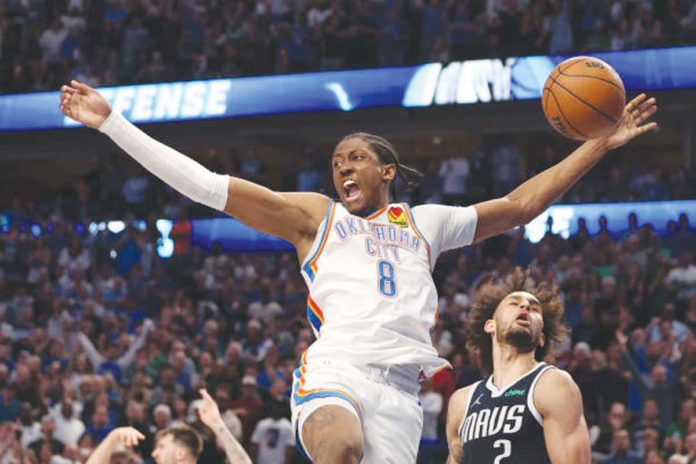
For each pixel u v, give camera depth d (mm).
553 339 5891
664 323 15578
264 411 14648
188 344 17969
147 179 25734
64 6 27234
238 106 24906
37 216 25453
